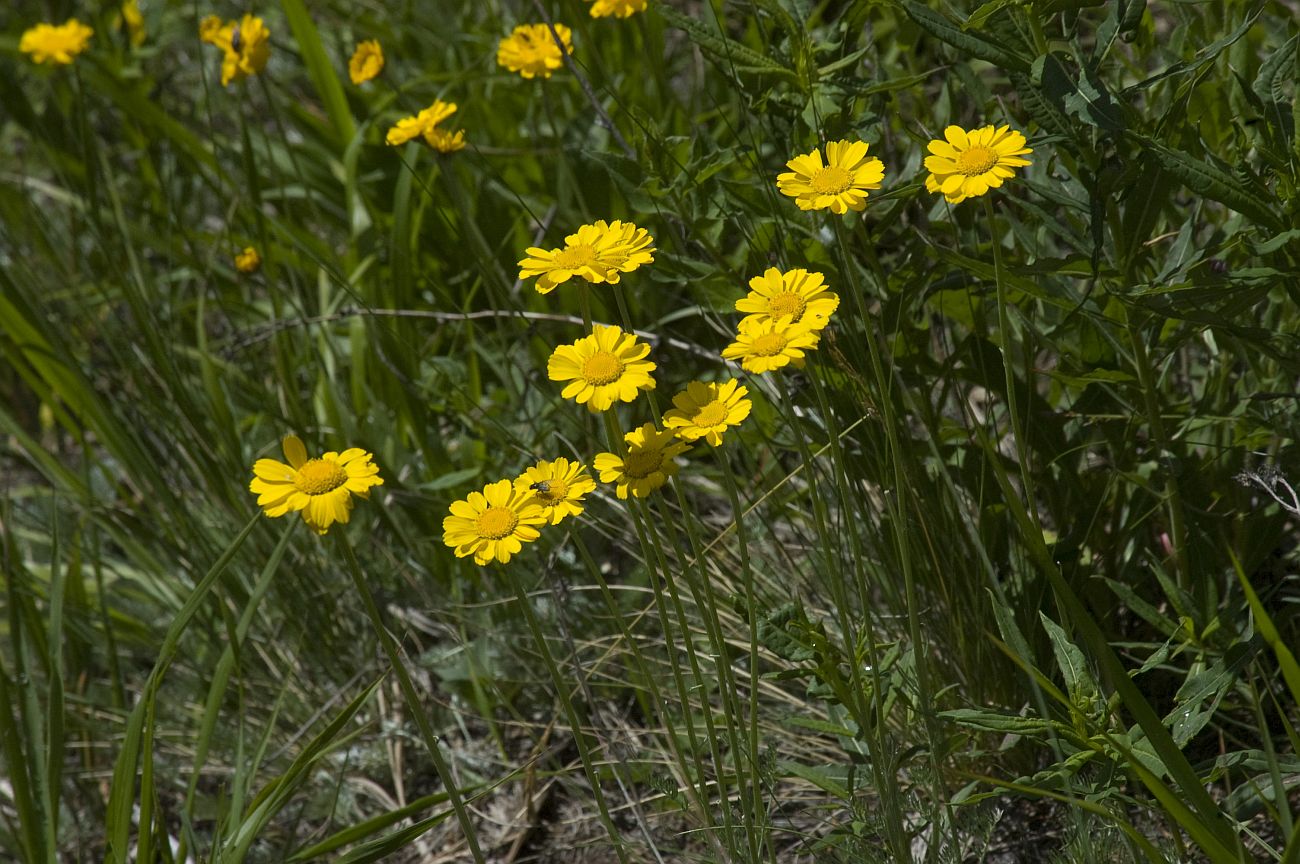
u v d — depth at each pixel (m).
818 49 1.46
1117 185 1.37
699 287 1.51
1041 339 1.45
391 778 1.64
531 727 1.60
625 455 1.25
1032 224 1.48
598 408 1.24
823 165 1.28
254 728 1.67
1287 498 1.44
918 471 1.48
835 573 1.29
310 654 1.70
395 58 2.56
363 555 1.79
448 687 1.65
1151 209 1.38
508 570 1.29
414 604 1.74
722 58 1.47
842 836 1.39
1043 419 1.49
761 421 1.62
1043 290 1.38
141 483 1.79
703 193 1.50
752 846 1.32
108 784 1.66
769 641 1.33
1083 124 1.37
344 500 1.24
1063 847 1.41
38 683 1.74
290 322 1.80
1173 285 1.36
